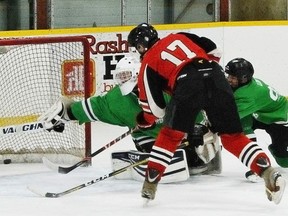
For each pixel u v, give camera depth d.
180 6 18.41
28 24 17.30
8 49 13.70
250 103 9.60
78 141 11.83
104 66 16.02
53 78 13.75
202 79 8.19
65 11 17.55
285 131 10.30
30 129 11.13
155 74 8.34
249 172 9.83
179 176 9.76
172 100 8.23
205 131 9.63
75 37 11.52
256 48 16.72
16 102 13.90
